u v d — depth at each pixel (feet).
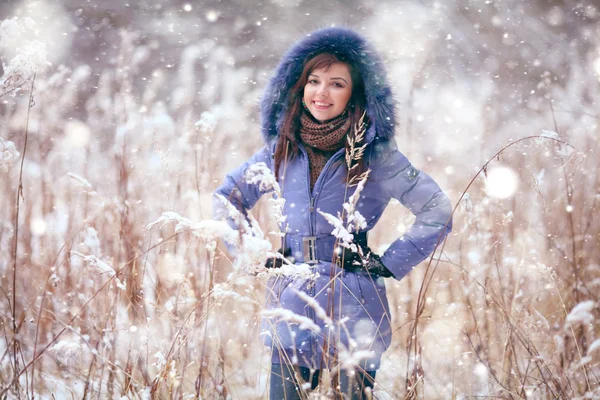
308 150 9.50
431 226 9.18
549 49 41.55
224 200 8.38
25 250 14.12
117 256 12.44
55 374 10.80
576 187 14.90
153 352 10.21
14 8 43.98
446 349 11.66
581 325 10.48
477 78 35.63
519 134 22.07
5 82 9.49
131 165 16.02
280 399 9.05
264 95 9.83
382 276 9.24
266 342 9.29
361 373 9.02
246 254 7.90
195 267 12.11
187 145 16.03
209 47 26.21
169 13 57.67
